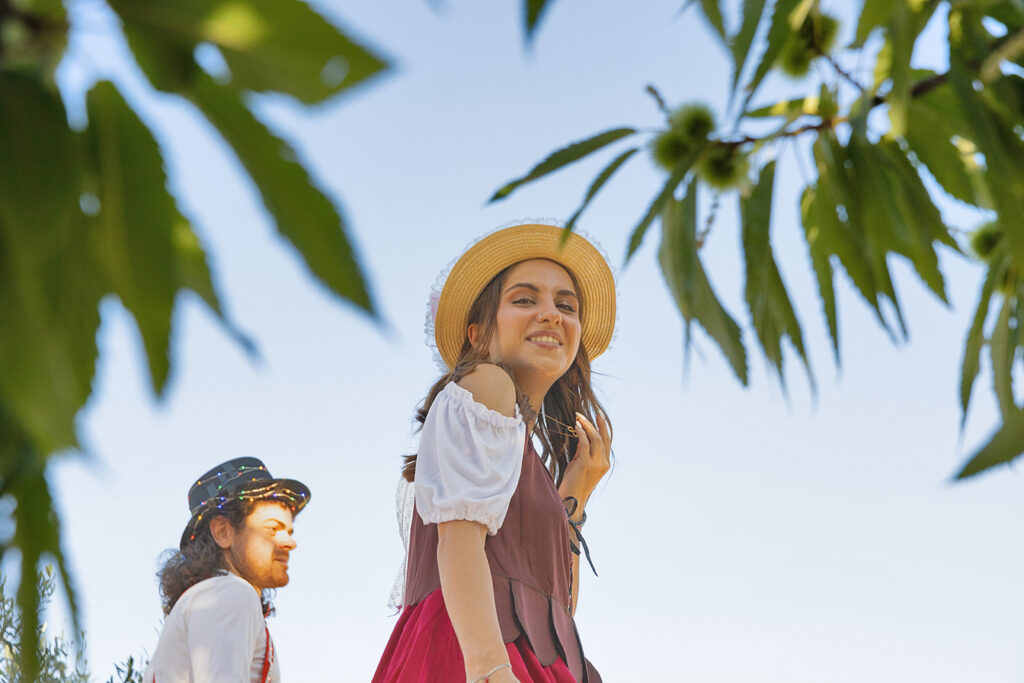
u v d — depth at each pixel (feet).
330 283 1.59
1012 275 3.42
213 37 1.50
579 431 9.59
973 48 3.06
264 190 1.59
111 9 1.54
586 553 9.27
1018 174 2.96
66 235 1.63
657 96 3.14
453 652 7.32
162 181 1.64
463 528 7.13
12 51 1.57
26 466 1.95
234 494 11.04
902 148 3.37
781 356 3.36
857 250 3.45
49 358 1.61
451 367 9.21
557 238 9.08
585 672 7.97
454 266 9.00
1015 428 2.32
